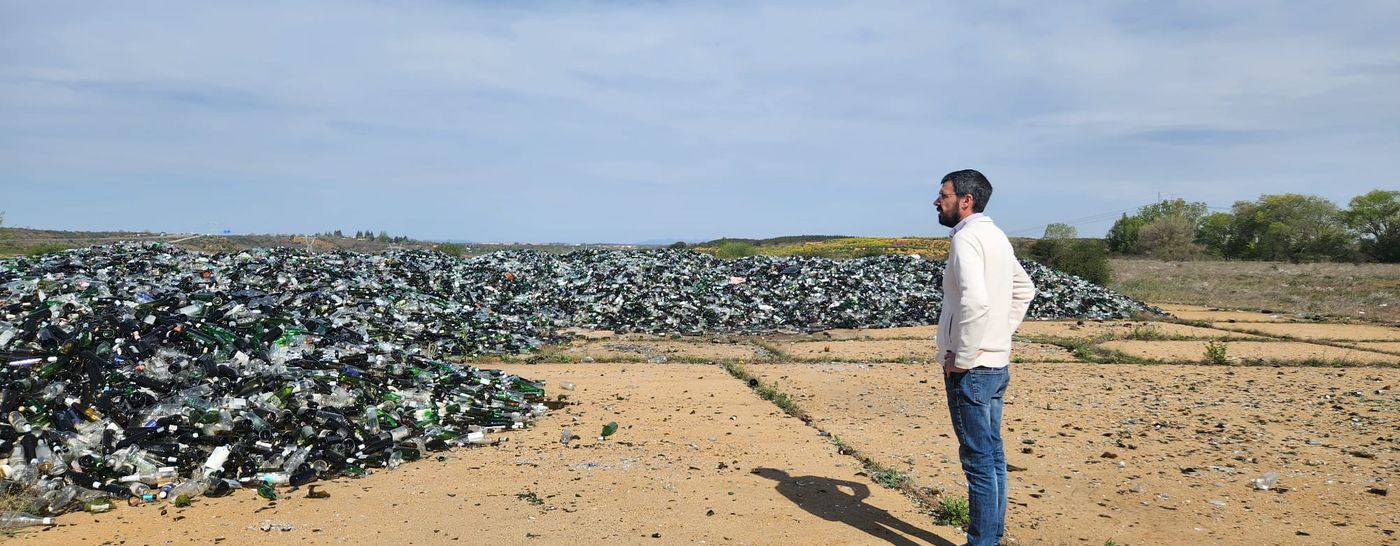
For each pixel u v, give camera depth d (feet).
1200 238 212.84
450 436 20.89
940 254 128.77
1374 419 25.38
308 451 17.84
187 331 22.45
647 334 48.16
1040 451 21.07
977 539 12.94
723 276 62.49
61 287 29.48
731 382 31.73
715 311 53.16
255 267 43.47
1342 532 14.89
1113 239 168.86
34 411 17.24
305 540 13.76
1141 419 25.23
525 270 61.57
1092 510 16.19
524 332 44.29
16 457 15.71
